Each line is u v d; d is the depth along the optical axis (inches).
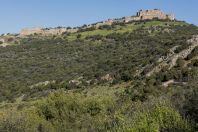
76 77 3019.2
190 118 566.3
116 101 1384.1
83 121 1130.7
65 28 6328.7
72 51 4355.3
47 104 1206.9
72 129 1095.0
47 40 5339.6
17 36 5866.1
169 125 552.7
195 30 5068.9
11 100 2768.2
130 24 5920.3
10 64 3934.5
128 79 2235.5
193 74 1594.5
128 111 744.3
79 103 1237.1
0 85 3142.2
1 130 816.3
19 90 2955.2
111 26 5846.5
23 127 857.5
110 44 4441.4
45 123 1050.7
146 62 2351.1
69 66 3607.3
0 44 5182.1
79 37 5255.9
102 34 5226.4
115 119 722.2
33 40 5438.0
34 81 3213.6
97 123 946.7
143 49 3553.2
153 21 5999.0
